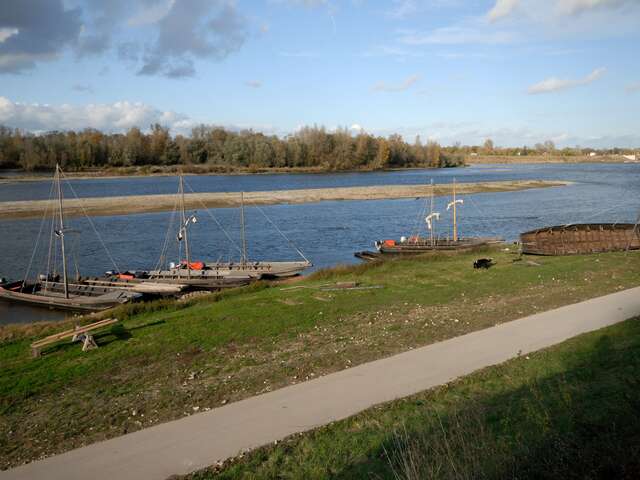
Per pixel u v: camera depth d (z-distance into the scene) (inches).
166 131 5944.9
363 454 298.0
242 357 485.1
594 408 330.6
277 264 1214.3
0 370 481.4
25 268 1336.1
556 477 256.8
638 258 930.1
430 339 504.1
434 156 6525.6
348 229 1887.3
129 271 1182.3
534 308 601.6
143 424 356.5
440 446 284.7
